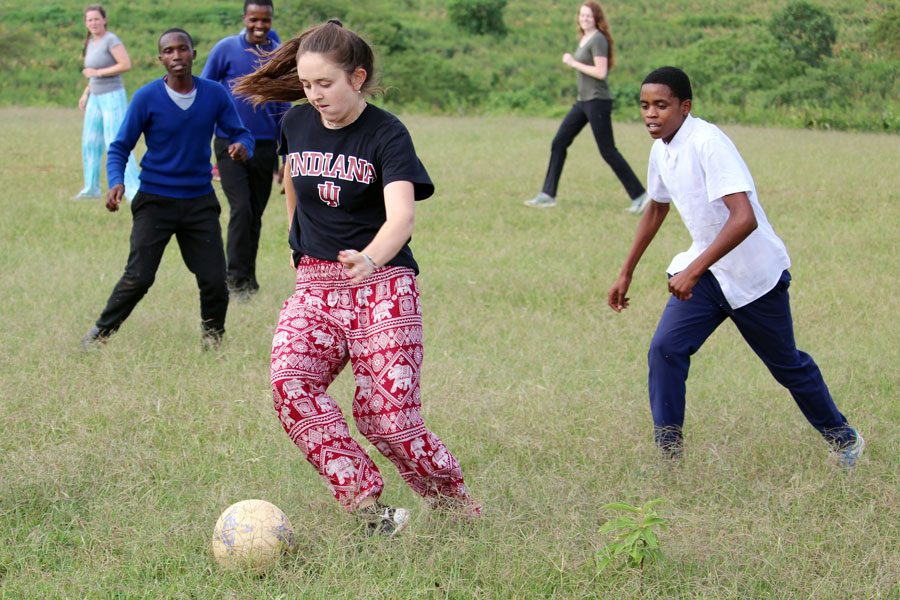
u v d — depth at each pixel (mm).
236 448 4785
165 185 6070
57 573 3656
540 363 6223
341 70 3703
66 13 39562
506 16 43719
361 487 3832
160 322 6789
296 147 3896
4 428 4898
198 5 41812
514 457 4770
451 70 32969
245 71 7848
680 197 4594
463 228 10734
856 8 37781
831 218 11297
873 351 6590
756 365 6332
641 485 4414
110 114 11547
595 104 11438
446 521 3926
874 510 4250
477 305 7645
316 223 3898
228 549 3652
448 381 5648
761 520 4035
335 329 3855
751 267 4535
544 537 3875
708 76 31734
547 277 8602
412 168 3752
